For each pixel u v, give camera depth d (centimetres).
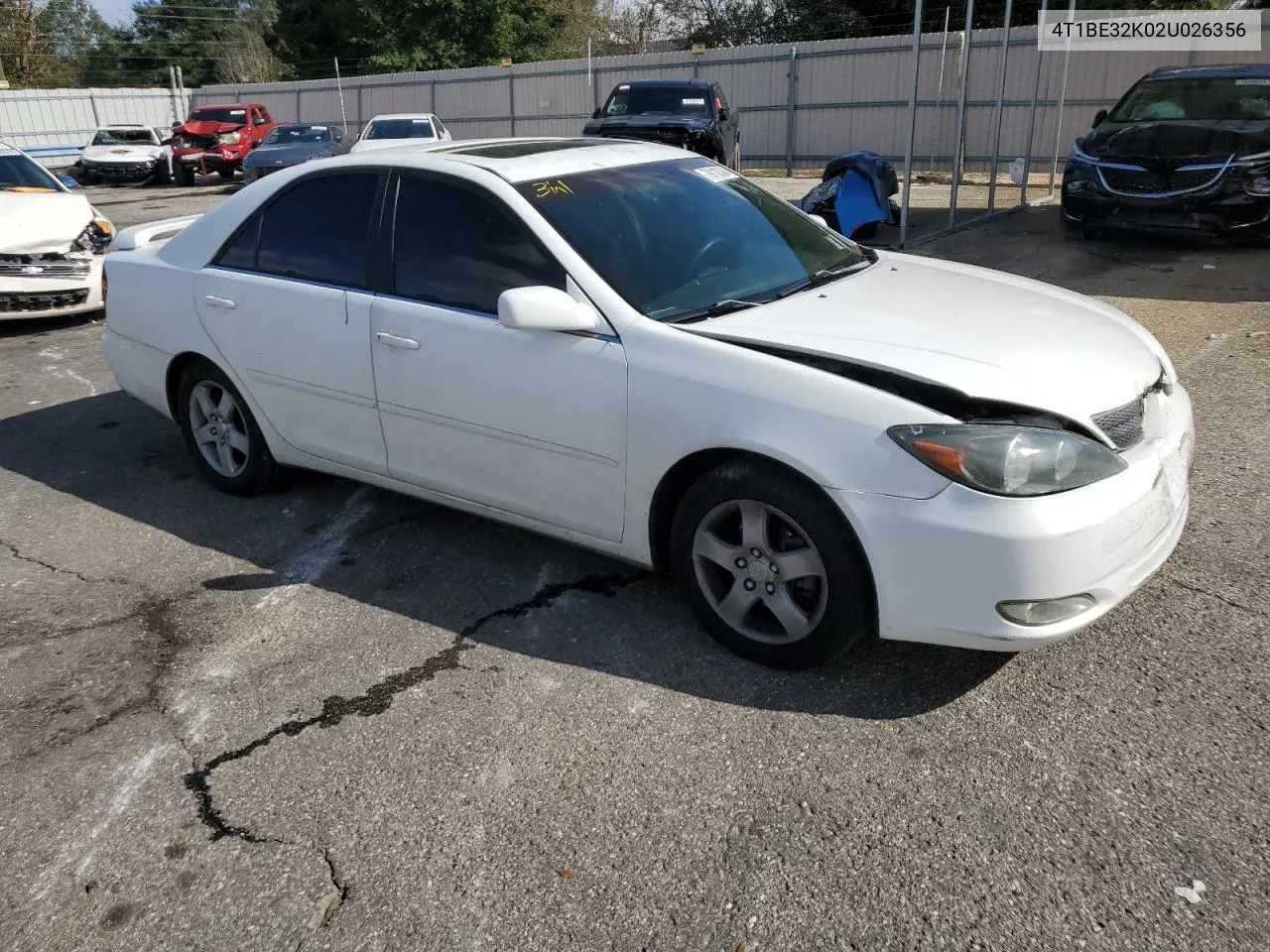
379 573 392
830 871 233
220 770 280
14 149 962
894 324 313
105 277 504
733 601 315
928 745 275
